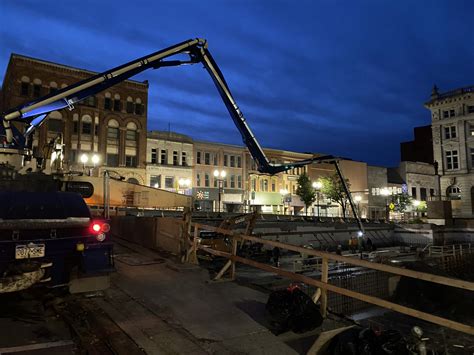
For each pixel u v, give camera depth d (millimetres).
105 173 8469
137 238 14672
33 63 41781
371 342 4367
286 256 26625
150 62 15430
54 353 4719
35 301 6762
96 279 6605
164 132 50719
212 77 16969
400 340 4395
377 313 17516
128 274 9039
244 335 5371
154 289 7703
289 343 5133
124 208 31625
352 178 63625
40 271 5879
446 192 60719
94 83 13984
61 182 9242
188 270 9547
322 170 63312
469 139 59750
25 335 5309
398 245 44000
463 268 30531
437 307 20578
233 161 55562
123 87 48125
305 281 6383
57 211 6285
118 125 47188
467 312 19703
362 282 19922
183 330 5500
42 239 6059
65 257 6348
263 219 39219
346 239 38438
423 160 76562
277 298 5668
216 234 18734
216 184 53250
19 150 10133
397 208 60000
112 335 5207
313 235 35344
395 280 22047
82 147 44281
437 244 41781
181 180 48938
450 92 62938
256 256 22906
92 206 28609
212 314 6230
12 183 8492
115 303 6656
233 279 8586
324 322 5836
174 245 11750
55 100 12859
